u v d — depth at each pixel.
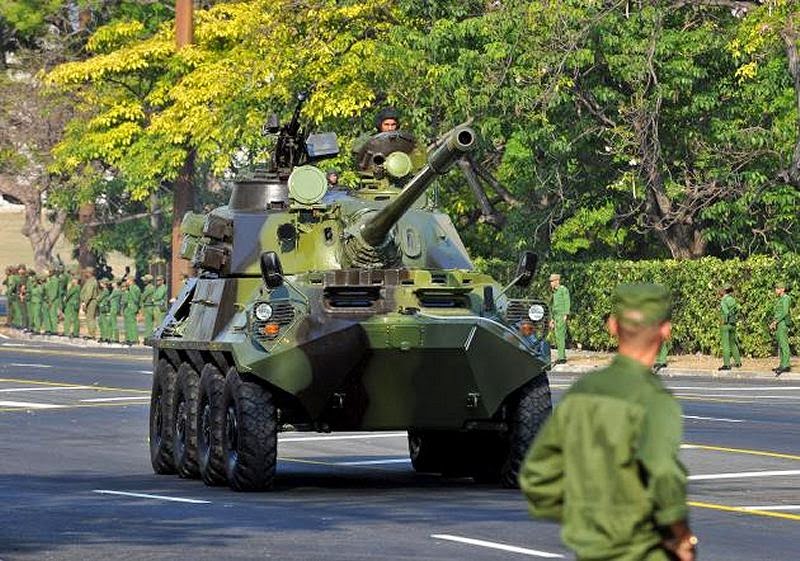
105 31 93.56
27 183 123.25
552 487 9.99
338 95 69.50
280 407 27.81
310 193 28.95
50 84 93.00
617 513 9.74
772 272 63.66
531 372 26.98
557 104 63.22
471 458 29.41
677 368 62.09
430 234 29.50
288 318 26.67
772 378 58.66
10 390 53.59
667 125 66.38
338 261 28.80
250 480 27.22
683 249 68.12
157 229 115.00
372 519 23.20
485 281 27.95
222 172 79.56
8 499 26.25
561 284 69.88
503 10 64.62
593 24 62.81
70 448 36.53
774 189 64.56
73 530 22.20
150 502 25.72
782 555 19.61
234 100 74.44
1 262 198.38
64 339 93.88
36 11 115.75
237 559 19.39
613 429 9.76
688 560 9.69
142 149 85.50
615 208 68.12
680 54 64.00
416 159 30.47
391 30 68.44
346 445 36.91
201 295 30.33
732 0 63.47
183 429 30.47
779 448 33.69
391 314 26.72
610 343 68.69
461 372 26.70
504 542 20.66
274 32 72.06
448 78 65.50
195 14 85.25
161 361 32.16
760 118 66.44
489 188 76.25
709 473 29.14
